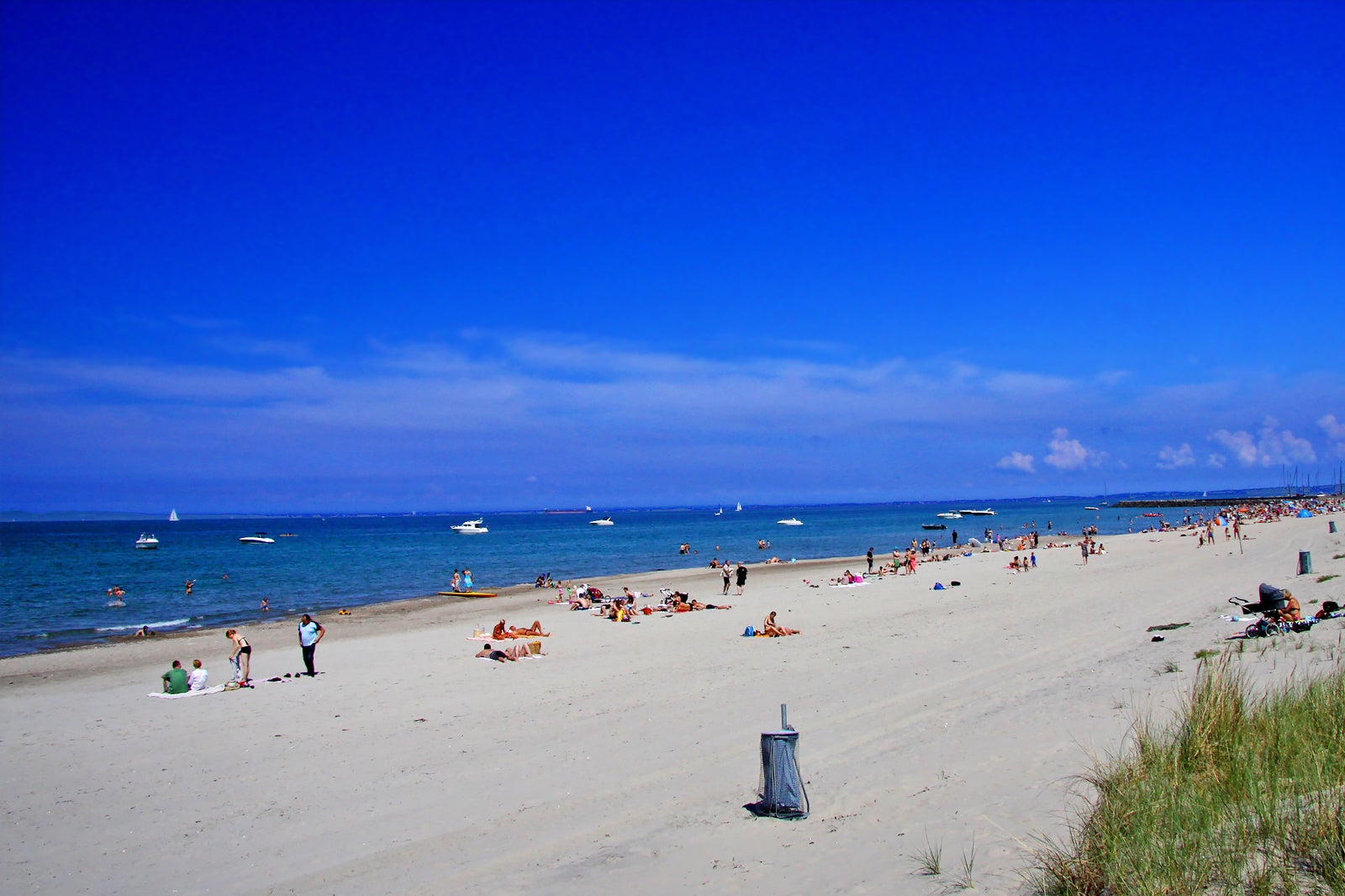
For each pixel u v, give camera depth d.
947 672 15.93
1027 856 5.85
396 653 23.05
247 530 180.75
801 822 7.89
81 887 7.85
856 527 142.50
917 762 9.47
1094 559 51.34
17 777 11.57
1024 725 10.53
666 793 9.52
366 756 12.08
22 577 57.72
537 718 14.15
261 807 9.98
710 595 38.62
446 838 8.56
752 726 12.56
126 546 103.81
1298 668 10.91
